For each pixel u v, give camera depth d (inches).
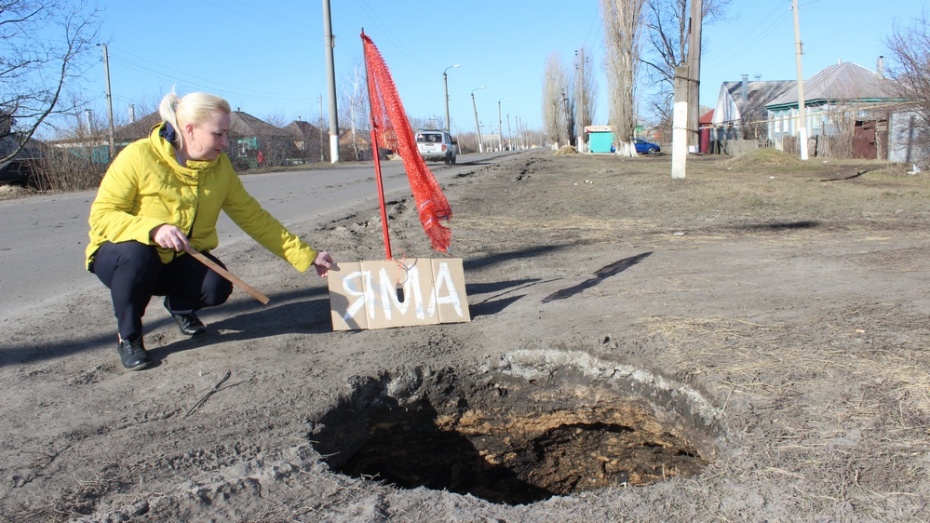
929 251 258.8
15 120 836.6
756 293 201.3
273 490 104.0
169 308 172.2
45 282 248.1
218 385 142.6
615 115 1828.2
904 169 730.2
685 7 1694.1
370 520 95.4
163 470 108.6
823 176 684.7
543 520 95.2
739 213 415.8
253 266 261.9
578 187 661.9
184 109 143.2
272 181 830.5
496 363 162.4
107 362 157.2
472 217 420.2
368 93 188.2
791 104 1672.0
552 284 226.8
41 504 99.1
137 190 145.6
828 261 246.8
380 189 187.0
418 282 183.5
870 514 92.3
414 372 156.3
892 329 159.9
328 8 1421.0
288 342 169.2
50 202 593.9
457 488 168.1
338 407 138.6
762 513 94.0
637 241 313.6
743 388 132.6
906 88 716.0
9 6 769.6
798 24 1015.6
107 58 1405.0
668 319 177.6
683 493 100.3
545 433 167.8
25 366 155.3
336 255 280.5
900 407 120.4
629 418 157.0
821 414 120.1
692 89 757.9
